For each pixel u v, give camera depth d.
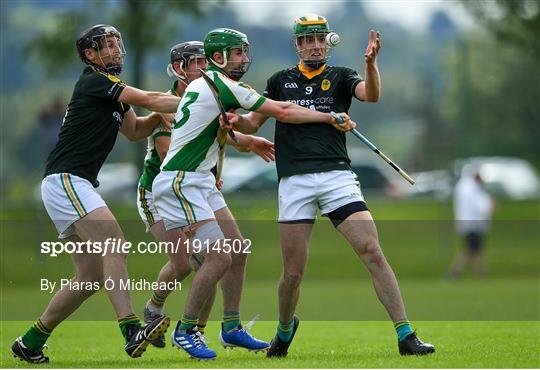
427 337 37.62
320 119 30.45
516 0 108.88
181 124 30.52
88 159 30.58
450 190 98.88
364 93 30.62
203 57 33.84
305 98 31.39
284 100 31.69
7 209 96.44
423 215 94.06
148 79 130.25
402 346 30.38
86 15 107.38
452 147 137.38
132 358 31.75
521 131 132.88
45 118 119.19
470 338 37.00
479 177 79.25
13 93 185.88
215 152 30.94
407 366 27.56
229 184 110.00
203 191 30.59
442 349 32.28
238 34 31.05
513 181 123.31
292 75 31.78
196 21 107.56
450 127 151.25
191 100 30.52
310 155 30.75
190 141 30.47
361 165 128.62
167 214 30.62
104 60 31.06
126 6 104.44
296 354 32.34
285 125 31.19
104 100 30.69
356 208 30.48
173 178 30.44
